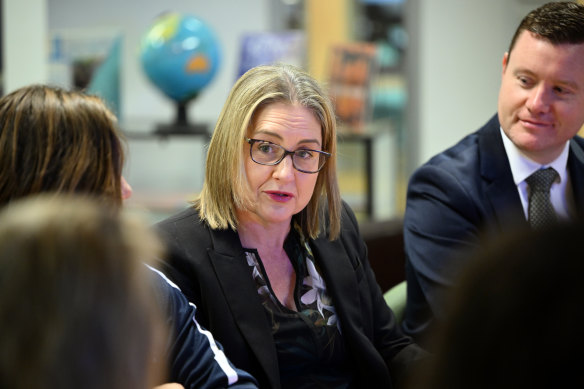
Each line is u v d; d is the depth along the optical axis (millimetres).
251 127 2395
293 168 2385
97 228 1017
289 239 2596
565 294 883
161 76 7078
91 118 2014
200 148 10477
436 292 2766
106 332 975
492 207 2855
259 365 2326
